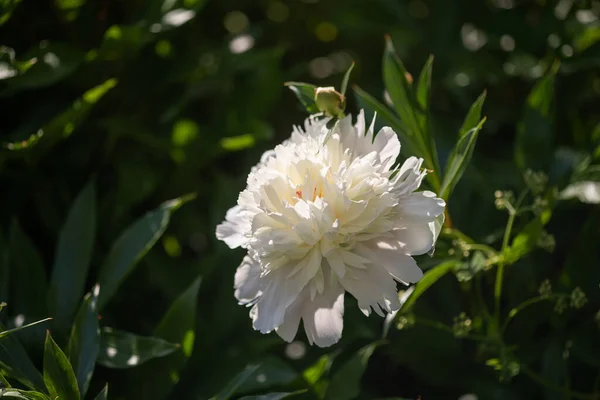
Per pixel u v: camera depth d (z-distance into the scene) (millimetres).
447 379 1257
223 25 1481
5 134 1328
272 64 1382
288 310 1085
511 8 1410
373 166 1087
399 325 1181
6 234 1320
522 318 1238
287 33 1505
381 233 1078
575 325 1239
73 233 1249
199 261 1330
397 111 1182
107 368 1243
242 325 1275
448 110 1406
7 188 1332
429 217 1072
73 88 1341
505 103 1397
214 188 1371
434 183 1165
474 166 1321
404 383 1328
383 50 1461
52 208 1334
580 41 1346
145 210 1366
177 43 1389
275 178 1090
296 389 1201
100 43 1365
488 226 1284
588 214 1318
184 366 1214
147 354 1173
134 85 1357
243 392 1209
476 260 1158
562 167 1247
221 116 1377
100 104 1347
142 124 1352
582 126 1376
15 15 1330
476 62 1388
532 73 1365
